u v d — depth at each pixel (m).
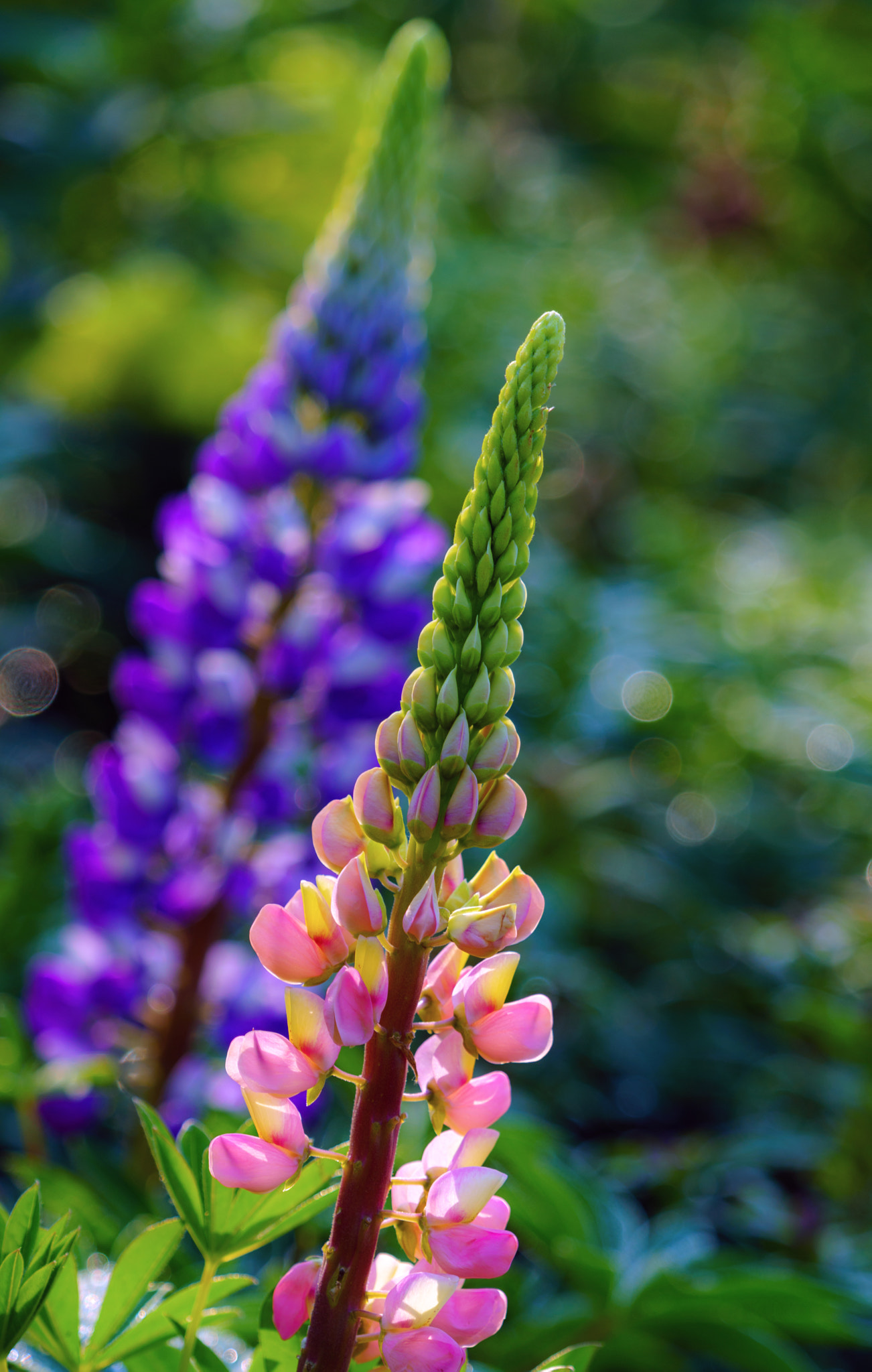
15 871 1.75
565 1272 1.20
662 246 6.05
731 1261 1.21
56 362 3.22
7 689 2.81
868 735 2.72
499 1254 0.89
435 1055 0.91
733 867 2.55
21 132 3.56
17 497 3.12
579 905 2.21
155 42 3.62
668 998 2.21
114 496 3.30
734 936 2.23
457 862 0.92
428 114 1.40
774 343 5.49
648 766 2.75
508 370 0.90
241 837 1.37
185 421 3.33
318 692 1.40
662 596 3.15
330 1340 0.89
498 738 0.90
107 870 1.34
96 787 1.37
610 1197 1.25
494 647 0.90
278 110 3.61
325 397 1.40
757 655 2.92
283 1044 0.90
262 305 3.61
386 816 0.90
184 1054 1.33
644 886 2.31
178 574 1.38
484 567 0.90
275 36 3.98
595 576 3.38
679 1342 1.16
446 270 3.84
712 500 4.61
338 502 1.41
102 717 2.90
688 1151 1.64
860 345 5.79
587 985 1.95
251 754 1.37
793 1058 2.04
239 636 1.36
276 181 3.77
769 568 3.64
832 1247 1.49
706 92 7.16
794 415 5.22
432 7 6.52
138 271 3.19
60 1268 0.92
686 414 4.50
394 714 0.91
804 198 6.60
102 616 3.07
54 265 3.57
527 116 7.01
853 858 2.58
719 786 2.73
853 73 6.57
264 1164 0.89
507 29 7.00
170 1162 0.94
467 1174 0.89
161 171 3.74
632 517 3.85
